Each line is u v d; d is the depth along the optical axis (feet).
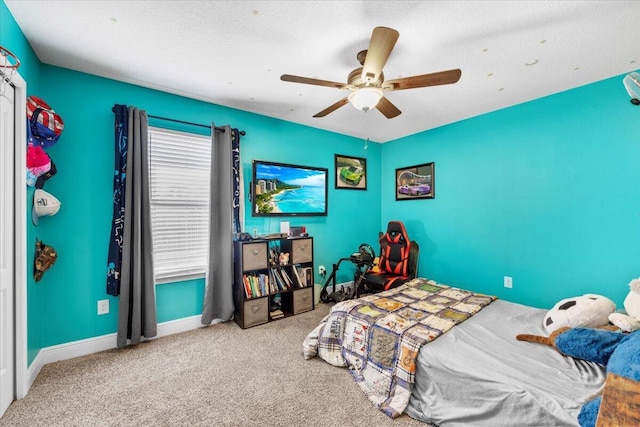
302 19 5.53
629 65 7.23
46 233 7.11
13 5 5.08
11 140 5.51
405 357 5.55
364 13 5.33
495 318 6.74
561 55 6.77
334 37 6.12
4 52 4.92
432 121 11.80
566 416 3.68
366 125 12.38
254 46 6.48
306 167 12.16
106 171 7.95
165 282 8.77
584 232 8.42
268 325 9.61
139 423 5.10
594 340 4.72
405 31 5.83
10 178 5.47
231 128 10.07
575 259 8.61
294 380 6.41
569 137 8.66
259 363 7.13
